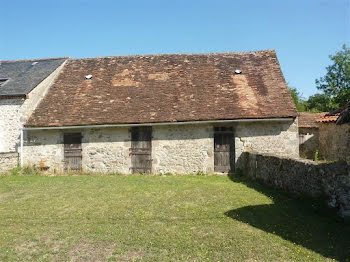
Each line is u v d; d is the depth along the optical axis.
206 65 16.28
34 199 8.98
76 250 5.37
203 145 13.16
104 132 13.55
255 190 9.77
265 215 7.02
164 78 15.48
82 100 14.55
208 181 11.54
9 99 14.03
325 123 14.78
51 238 5.92
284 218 6.76
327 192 7.02
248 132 13.02
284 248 5.27
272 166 10.14
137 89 14.90
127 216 7.14
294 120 12.95
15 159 13.77
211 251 5.19
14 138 14.01
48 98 14.88
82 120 13.35
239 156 13.03
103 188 10.33
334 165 7.06
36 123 13.46
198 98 13.95
